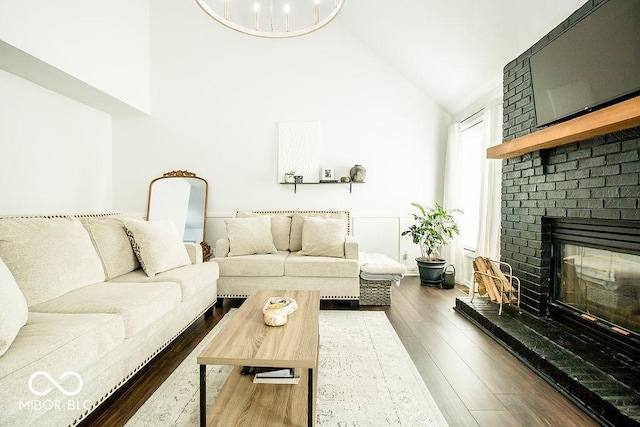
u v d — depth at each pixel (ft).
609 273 5.92
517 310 7.77
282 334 4.40
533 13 7.02
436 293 10.62
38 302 4.94
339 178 13.07
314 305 5.78
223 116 13.01
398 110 13.04
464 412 4.50
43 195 10.07
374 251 13.19
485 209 9.96
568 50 6.00
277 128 13.00
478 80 10.36
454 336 7.13
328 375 5.48
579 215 6.17
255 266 9.11
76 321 4.19
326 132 12.99
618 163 5.33
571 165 6.37
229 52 12.95
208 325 7.88
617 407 4.01
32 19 7.88
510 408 4.59
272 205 13.11
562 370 4.95
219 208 13.14
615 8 5.01
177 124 13.05
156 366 5.83
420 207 11.73
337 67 12.96
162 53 12.94
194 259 8.61
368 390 5.03
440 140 13.12
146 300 5.28
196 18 12.89
